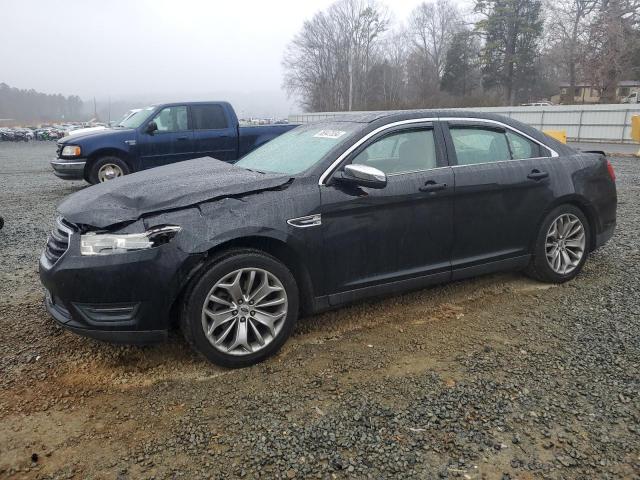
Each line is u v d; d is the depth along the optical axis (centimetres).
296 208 337
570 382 309
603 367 325
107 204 325
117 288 301
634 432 263
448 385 309
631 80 4506
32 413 287
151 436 266
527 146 449
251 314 331
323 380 317
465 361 337
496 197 418
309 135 419
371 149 375
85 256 302
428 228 388
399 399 295
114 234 303
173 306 326
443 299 441
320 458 248
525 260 448
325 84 7906
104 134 1007
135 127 1027
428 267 397
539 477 234
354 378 319
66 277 303
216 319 319
